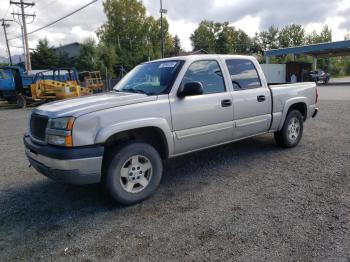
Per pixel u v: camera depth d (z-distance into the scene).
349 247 2.92
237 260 2.81
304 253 2.87
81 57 49.00
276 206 3.82
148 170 4.17
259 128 5.62
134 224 3.56
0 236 3.41
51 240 3.30
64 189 4.72
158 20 69.25
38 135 4.05
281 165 5.38
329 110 12.06
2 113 17.55
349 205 3.76
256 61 5.74
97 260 2.92
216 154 6.19
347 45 34.62
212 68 4.94
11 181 5.18
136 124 3.91
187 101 4.46
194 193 4.36
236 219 3.55
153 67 5.03
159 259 2.89
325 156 5.79
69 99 4.50
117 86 5.26
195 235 3.26
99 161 3.68
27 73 22.81
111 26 68.31
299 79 37.12
